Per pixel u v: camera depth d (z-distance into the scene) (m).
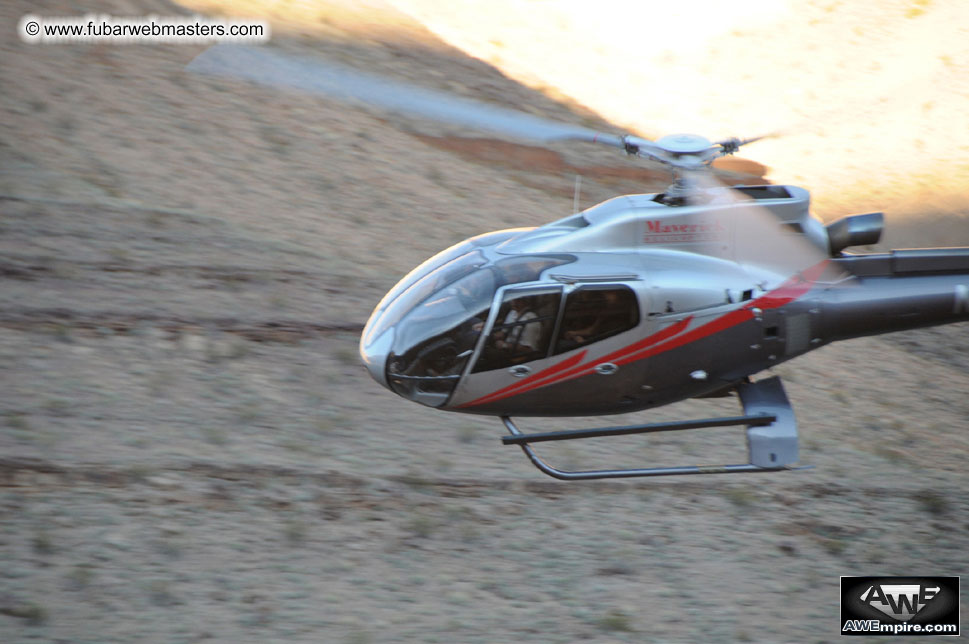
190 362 61.25
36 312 62.03
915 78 153.38
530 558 50.03
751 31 162.38
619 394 37.06
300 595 44.09
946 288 38.78
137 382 58.28
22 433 51.34
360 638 41.50
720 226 37.22
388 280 76.88
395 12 133.12
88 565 43.38
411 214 89.00
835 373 81.19
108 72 94.19
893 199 121.62
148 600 42.03
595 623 45.38
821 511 59.53
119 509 47.31
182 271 70.50
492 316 34.75
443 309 35.44
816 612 49.25
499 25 144.00
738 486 60.78
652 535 54.00
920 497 62.91
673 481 59.78
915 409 78.38
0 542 43.56
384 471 55.22
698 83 146.50
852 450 68.38
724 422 37.81
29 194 74.75
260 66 104.50
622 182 107.69
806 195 38.66
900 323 39.03
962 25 167.38
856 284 38.78
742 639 45.88
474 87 118.81
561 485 57.38
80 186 77.81
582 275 35.38
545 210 96.88
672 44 155.00
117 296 65.81
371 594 45.09
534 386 35.84
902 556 55.59
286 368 63.03
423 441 59.06
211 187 83.50
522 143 110.25
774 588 50.91
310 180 89.19
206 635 40.41
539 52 140.38
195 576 44.12
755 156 127.81
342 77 37.59
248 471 52.41
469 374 35.28
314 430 57.78
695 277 36.34
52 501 46.84
